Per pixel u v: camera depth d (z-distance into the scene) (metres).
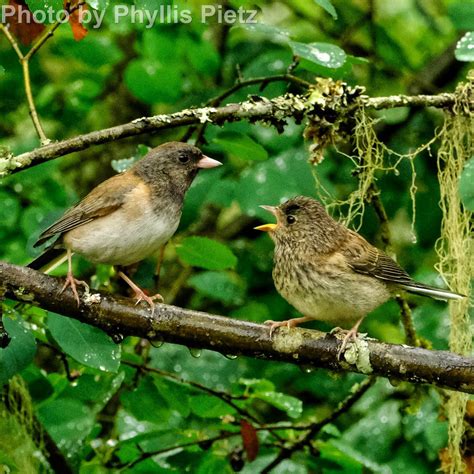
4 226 12.95
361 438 11.91
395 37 16.44
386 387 12.69
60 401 10.49
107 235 9.52
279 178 12.32
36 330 10.14
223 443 11.20
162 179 10.05
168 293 15.34
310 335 8.83
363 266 9.70
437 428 11.07
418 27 16.94
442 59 15.43
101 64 13.83
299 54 9.56
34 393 10.44
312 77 13.03
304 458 11.07
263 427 10.71
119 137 9.41
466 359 8.64
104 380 10.36
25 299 8.70
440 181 10.78
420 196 13.62
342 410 11.03
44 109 14.90
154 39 13.68
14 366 8.41
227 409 10.53
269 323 8.88
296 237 9.86
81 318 8.75
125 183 9.84
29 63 13.81
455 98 10.59
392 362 8.69
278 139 12.66
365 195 10.75
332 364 8.79
